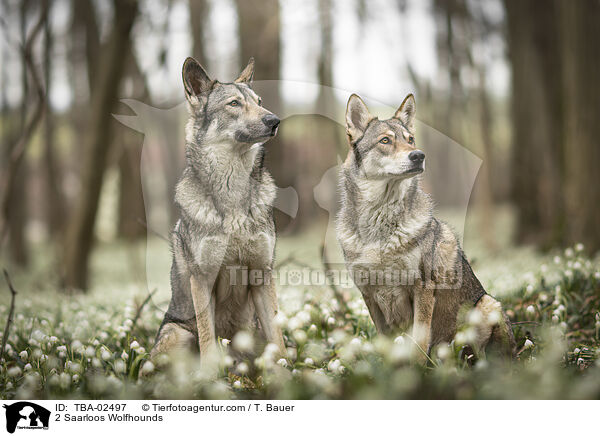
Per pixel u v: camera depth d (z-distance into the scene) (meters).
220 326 4.31
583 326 4.73
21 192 18.00
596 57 9.09
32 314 5.59
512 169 12.30
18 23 12.68
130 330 4.73
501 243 13.52
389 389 3.04
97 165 9.70
